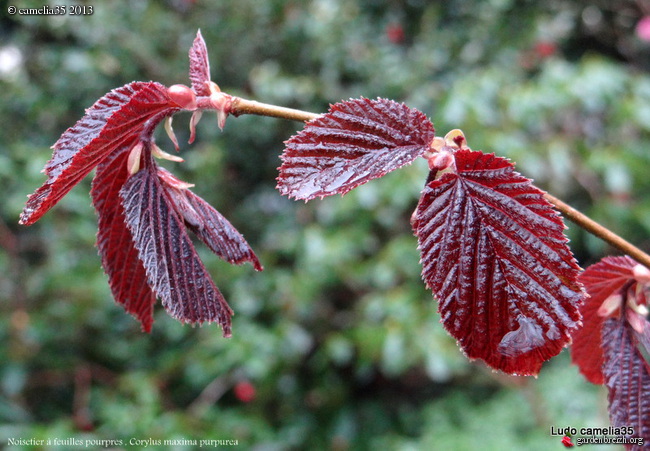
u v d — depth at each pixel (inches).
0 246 37.2
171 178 9.9
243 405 39.4
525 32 43.8
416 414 39.2
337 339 36.5
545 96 34.6
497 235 8.9
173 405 37.1
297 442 37.3
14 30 42.3
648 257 10.5
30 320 35.9
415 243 36.3
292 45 45.7
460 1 46.4
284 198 43.0
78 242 36.5
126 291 10.5
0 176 35.7
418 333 33.2
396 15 47.4
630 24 48.9
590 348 11.6
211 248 9.9
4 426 31.4
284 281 37.2
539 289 8.9
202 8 45.4
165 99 9.5
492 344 9.0
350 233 36.6
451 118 33.5
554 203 10.5
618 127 37.1
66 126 42.9
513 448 29.9
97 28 40.9
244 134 43.0
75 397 36.5
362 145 9.1
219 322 9.7
